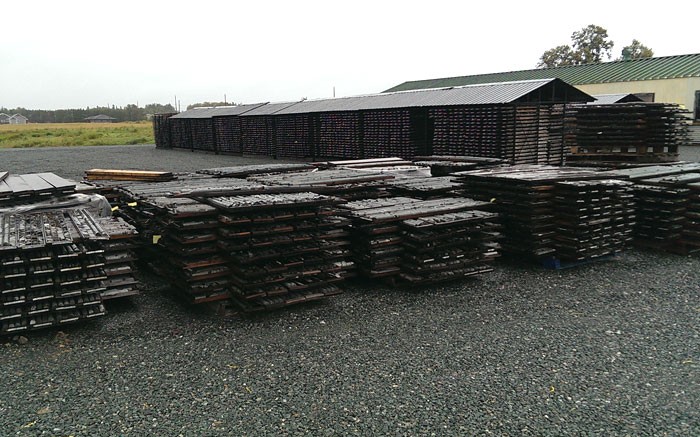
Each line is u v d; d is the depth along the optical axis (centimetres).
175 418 386
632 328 547
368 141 1875
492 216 711
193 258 599
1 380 446
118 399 414
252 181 852
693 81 2705
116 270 618
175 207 603
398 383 436
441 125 1550
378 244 666
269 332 543
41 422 383
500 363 470
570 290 673
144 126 7338
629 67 3095
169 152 3262
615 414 389
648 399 410
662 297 642
